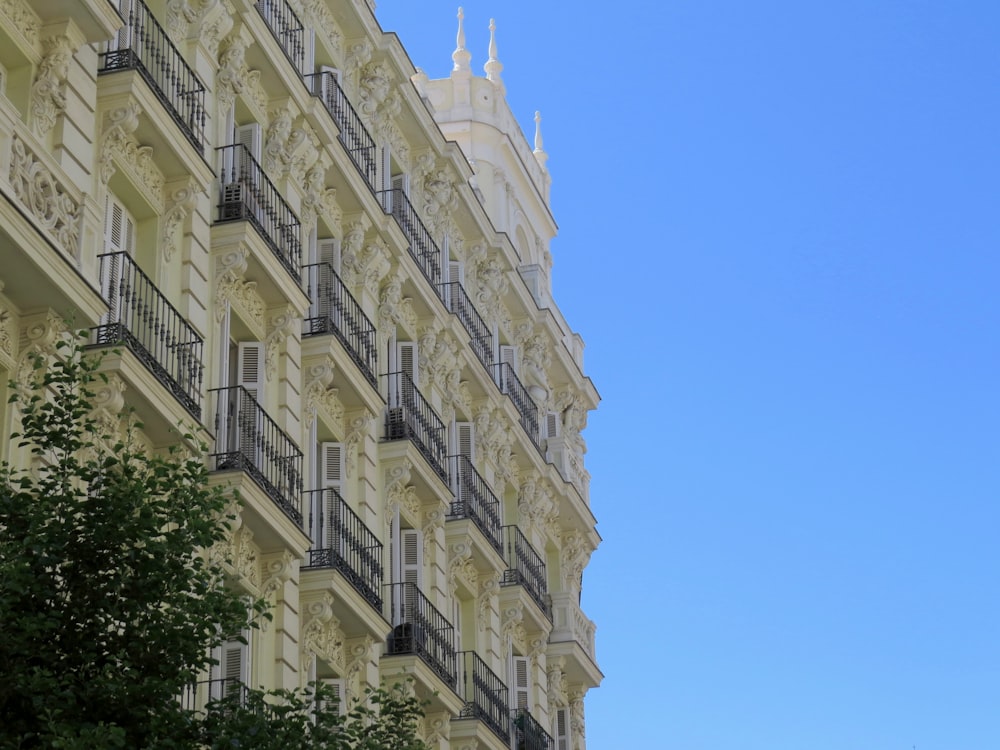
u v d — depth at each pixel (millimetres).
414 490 41250
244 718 20172
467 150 56281
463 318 47312
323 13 40625
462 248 49562
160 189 30062
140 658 19500
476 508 45219
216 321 31219
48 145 25938
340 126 39562
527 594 48531
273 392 33562
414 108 44750
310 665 33000
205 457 29656
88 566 19562
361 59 42094
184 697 28266
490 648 45656
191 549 20359
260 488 30031
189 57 32281
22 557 18859
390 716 27469
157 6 31906
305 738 21516
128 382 26266
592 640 56938
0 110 23078
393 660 37625
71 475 20375
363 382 37375
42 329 24172
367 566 36125
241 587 30516
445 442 43594
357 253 40219
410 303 43594
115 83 27891
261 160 35062
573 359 58500
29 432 20344
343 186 38938
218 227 31672
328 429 36906
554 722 52094
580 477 58906
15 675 18250
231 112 33531
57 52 26094
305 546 32219
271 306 33688
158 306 28672
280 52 35438
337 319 37344
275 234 33875
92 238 25125
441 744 40031
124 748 18609
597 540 58344
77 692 18672
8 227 22719
